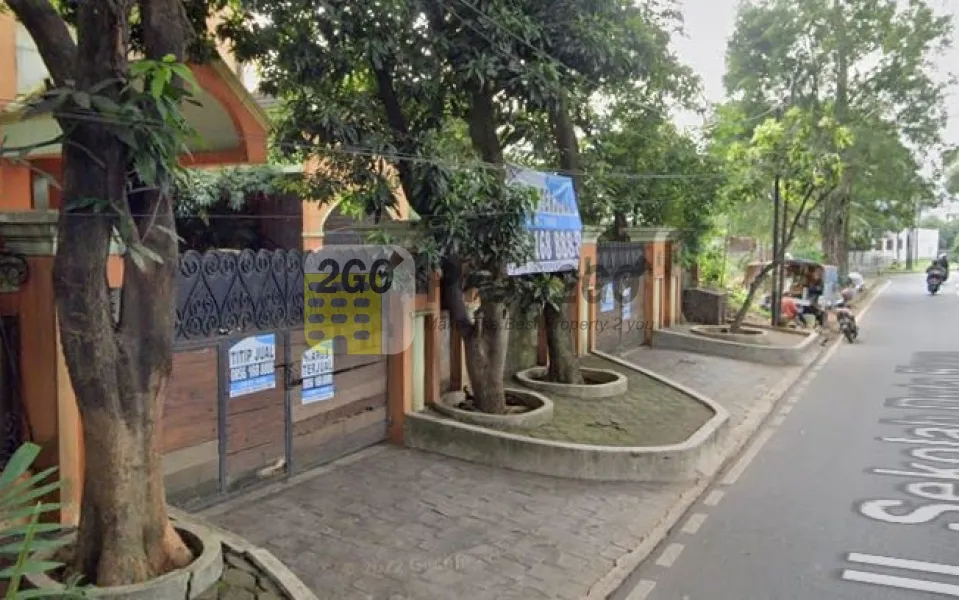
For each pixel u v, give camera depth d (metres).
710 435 8.05
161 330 4.14
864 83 25.98
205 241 12.19
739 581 5.02
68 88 3.38
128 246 3.61
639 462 7.20
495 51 7.64
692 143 15.30
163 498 4.27
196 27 6.62
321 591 4.68
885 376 13.21
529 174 8.73
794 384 12.70
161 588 3.92
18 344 4.93
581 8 8.52
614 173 13.06
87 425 4.01
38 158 8.18
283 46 7.06
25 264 4.87
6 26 8.26
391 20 7.13
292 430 6.70
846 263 29.36
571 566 5.21
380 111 7.93
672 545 5.68
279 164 10.70
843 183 26.59
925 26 24.98
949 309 25.62
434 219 7.34
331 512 5.99
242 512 5.87
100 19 3.56
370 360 7.69
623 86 10.76
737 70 26.47
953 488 6.96
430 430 7.73
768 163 16.09
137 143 3.49
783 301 20.06
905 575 5.08
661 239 16.12
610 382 10.38
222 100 7.52
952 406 10.62
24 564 3.08
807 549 5.56
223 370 5.96
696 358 14.66
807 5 25.02
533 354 11.34
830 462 7.93
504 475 7.15
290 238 12.42
